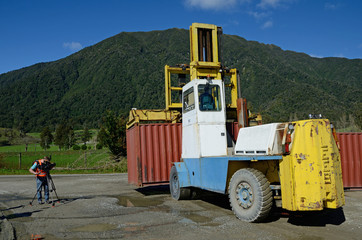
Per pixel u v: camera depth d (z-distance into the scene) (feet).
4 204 30.12
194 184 26.86
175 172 29.66
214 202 28.12
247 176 19.69
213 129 26.14
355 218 21.21
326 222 20.10
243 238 16.66
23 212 25.61
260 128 21.08
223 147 26.20
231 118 34.58
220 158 22.30
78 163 83.41
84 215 23.54
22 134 403.34
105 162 79.00
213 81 26.84
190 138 27.35
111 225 20.12
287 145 18.16
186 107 28.53
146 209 25.31
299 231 17.90
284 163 18.37
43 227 20.02
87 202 29.63
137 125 33.60
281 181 18.60
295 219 20.81
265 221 20.29
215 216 22.08
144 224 20.16
